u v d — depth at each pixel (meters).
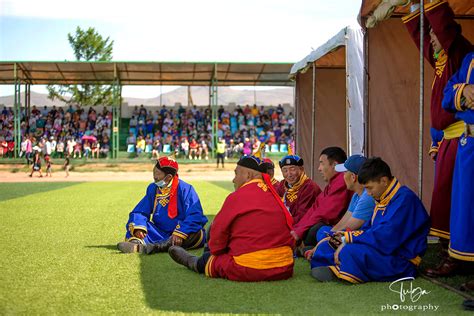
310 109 13.59
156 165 7.39
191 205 7.31
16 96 37.88
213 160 40.03
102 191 20.78
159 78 39.91
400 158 8.62
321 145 13.37
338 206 6.62
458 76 5.41
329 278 5.36
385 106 8.60
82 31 54.19
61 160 39.22
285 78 39.59
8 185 25.45
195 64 35.59
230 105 46.56
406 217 5.36
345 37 9.34
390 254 5.36
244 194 5.39
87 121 44.62
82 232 9.04
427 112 8.68
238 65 35.84
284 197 7.67
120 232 9.02
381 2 7.65
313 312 4.29
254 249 5.32
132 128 44.19
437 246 7.36
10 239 8.25
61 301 4.64
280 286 5.15
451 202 5.23
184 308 4.41
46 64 35.59
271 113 45.56
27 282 5.35
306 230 6.66
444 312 4.29
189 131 43.66
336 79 13.40
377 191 5.43
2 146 41.16
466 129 5.08
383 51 8.56
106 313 4.28
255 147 40.28
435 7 5.59
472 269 5.58
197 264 5.71
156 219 7.43
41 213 12.25
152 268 6.02
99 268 6.02
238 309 4.38
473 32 8.23
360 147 9.21
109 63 35.31
